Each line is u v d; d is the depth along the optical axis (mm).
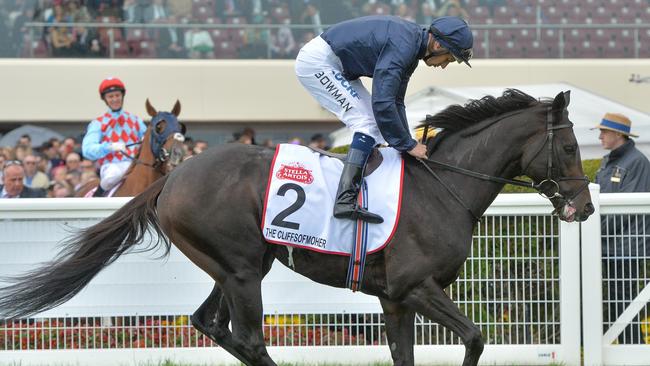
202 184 8336
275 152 8555
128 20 26562
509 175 8633
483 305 10781
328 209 8312
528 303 10742
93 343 10656
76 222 10461
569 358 10625
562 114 8414
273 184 8320
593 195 10508
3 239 10414
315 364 10602
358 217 8211
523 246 10695
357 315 10797
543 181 8469
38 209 10391
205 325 9008
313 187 8352
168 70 26344
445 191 8453
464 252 8359
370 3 26875
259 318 8438
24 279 8523
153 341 10711
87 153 14555
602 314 10680
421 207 8312
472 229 8562
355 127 8469
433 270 8234
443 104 18469
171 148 13797
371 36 8328
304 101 26719
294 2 26953
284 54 26953
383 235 8211
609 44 27016
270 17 26922
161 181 8703
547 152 8383
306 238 8289
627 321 10734
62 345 10656
